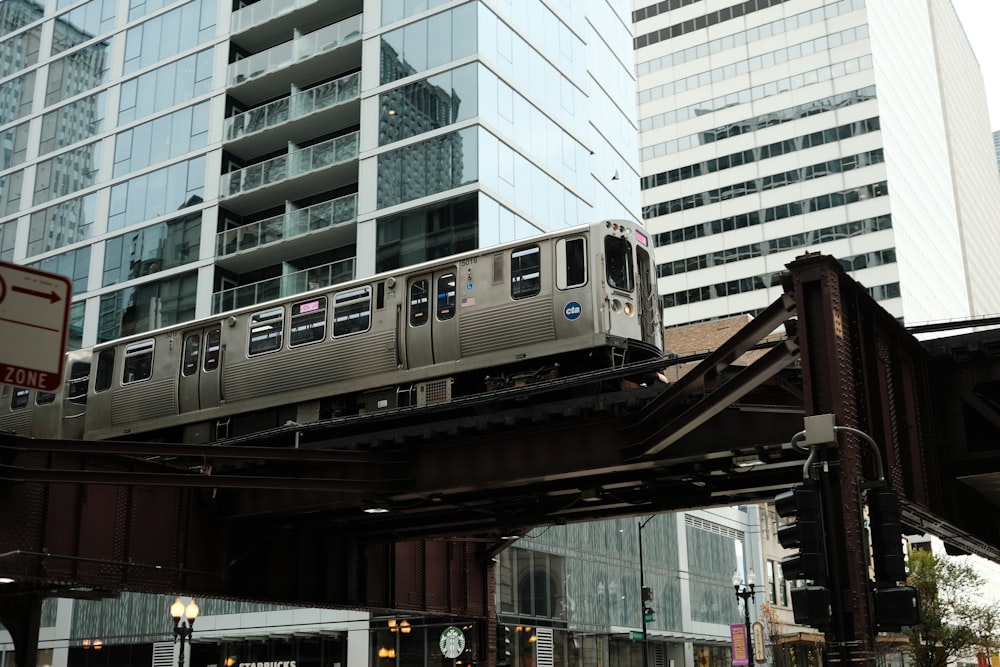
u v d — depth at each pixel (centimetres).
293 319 2538
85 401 2962
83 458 1867
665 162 11444
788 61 10912
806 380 1214
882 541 1068
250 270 4625
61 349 563
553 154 4225
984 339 1582
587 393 2042
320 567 2422
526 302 2144
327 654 4028
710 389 1560
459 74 3922
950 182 12794
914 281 10194
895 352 1456
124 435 2834
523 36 4188
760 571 6600
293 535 2359
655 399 1658
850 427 1162
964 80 15925
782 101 10844
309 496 2011
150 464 1989
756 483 1989
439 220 3800
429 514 2359
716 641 5891
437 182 3850
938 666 4856
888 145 10281
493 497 2084
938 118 12800
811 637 6538
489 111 3881
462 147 3825
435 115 3941
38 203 5294
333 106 4250
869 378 1337
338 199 4172
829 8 10806
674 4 11838
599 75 4800
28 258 5231
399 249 3881
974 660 7281
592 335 2055
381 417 2041
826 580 1057
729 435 1630
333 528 2430
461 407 2052
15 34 5772
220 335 2681
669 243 11169
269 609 4181
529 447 1839
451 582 2780
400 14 4184
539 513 2195
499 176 3856
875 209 10019
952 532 1684
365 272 3950
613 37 5047
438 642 3700
